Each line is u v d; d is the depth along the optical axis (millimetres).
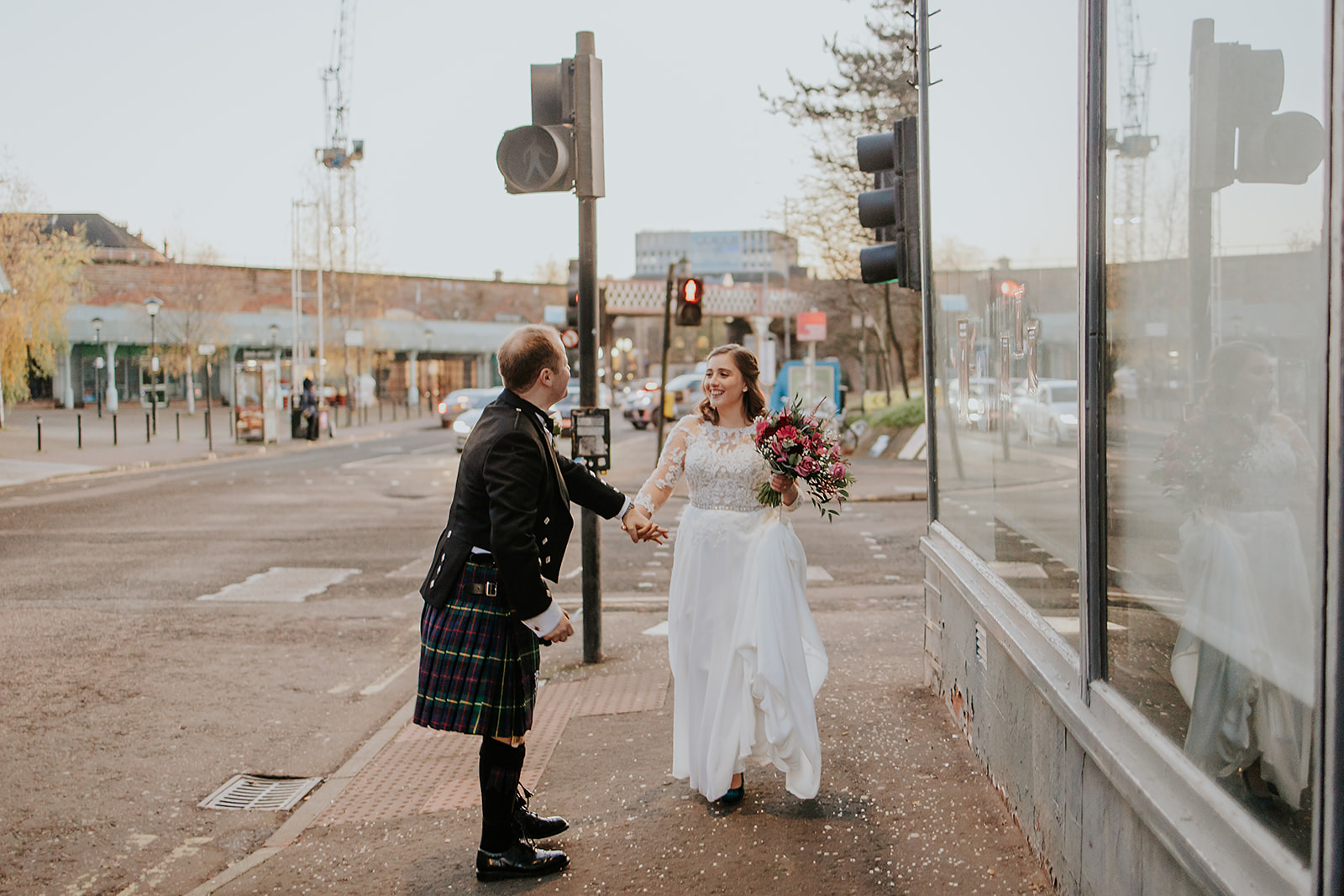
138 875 4109
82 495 18125
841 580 10469
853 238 25484
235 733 5867
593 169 6930
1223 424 2158
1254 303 2035
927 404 5926
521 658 3662
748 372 4371
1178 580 2402
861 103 20922
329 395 56188
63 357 58000
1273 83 1924
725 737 4207
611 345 70312
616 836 4066
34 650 7586
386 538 13297
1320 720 1708
